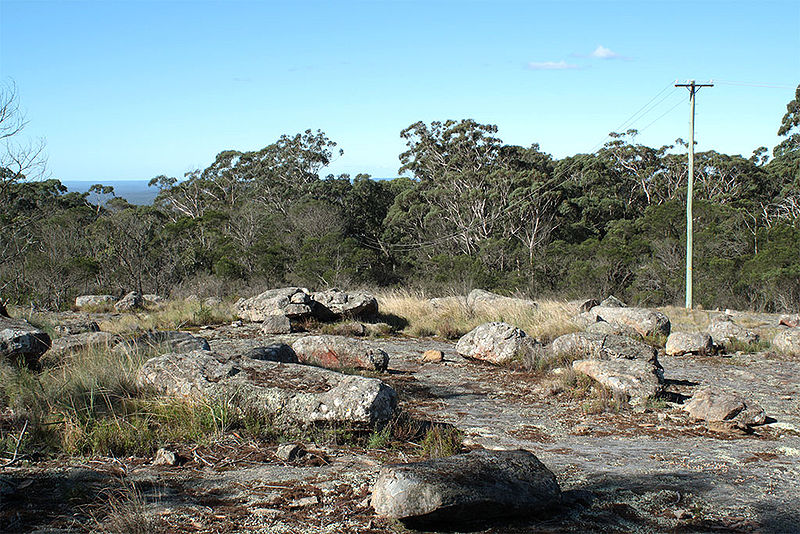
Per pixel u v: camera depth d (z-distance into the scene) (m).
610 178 59.75
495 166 61.28
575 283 39.22
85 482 4.70
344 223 55.06
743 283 35.12
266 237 48.53
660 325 14.51
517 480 4.41
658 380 8.61
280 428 6.09
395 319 17.25
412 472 4.27
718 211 42.44
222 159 68.25
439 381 9.79
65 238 31.66
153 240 38.78
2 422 5.83
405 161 69.88
